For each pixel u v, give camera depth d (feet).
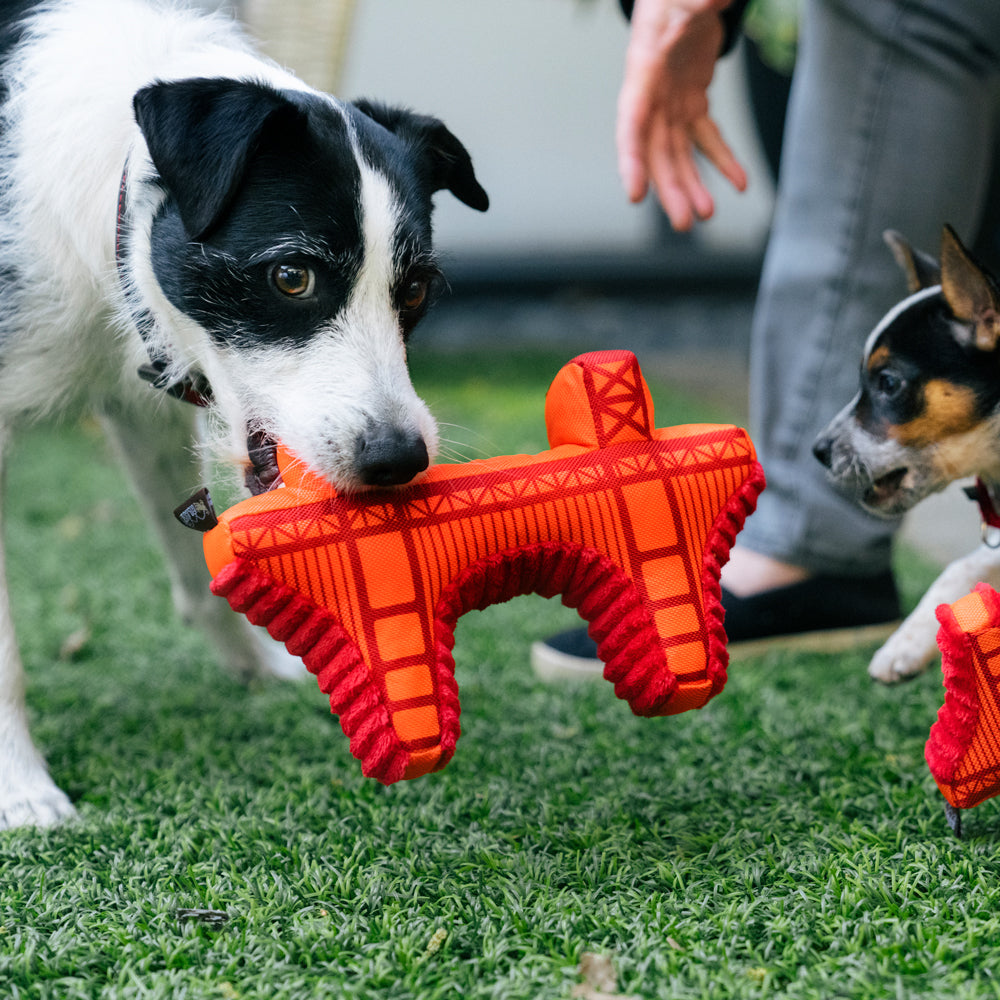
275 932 4.79
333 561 4.58
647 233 30.37
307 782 6.44
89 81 6.18
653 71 7.55
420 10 28.17
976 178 8.43
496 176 29.71
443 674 4.65
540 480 4.81
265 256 5.46
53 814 6.10
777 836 5.56
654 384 20.86
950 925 4.61
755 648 8.86
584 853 5.47
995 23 7.88
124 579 11.38
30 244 6.28
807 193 8.58
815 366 8.61
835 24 8.23
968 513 13.47
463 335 27.07
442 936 4.69
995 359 6.89
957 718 5.02
